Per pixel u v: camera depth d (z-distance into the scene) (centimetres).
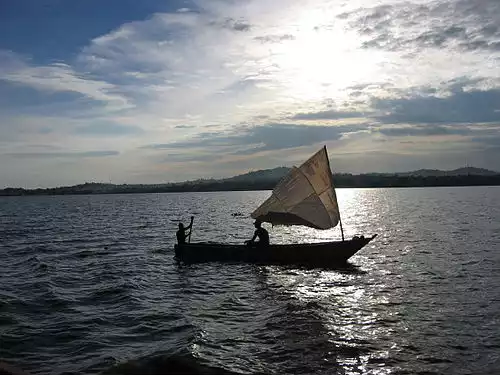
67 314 1526
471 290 1800
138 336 1297
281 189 2519
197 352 1145
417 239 3672
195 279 2169
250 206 11344
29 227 5834
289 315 1494
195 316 1498
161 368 562
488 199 11612
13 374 769
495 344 1177
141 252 3244
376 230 4612
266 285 1994
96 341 1248
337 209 2408
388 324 1367
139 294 1841
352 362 1075
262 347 1186
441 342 1198
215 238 4134
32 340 1249
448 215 6456
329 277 2141
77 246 3656
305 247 2423
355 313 1500
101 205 14338
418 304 1596
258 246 2512
